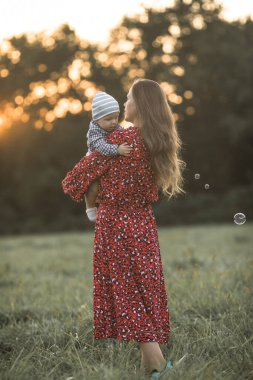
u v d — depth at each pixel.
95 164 4.23
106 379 3.79
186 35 48.91
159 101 4.29
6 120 49.94
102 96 4.29
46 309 6.61
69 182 4.34
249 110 45.44
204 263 10.18
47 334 5.28
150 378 3.92
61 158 47.88
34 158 47.47
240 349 4.50
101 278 4.25
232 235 18.08
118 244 4.20
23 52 49.38
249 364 4.17
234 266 9.06
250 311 5.66
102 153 4.20
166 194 4.59
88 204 4.44
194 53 48.66
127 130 4.23
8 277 10.37
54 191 46.28
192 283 7.10
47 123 49.47
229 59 46.47
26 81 49.97
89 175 4.25
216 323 5.30
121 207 4.23
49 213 45.84
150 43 49.56
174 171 4.33
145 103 4.26
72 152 47.94
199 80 46.38
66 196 46.22
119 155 4.20
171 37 49.56
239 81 45.75
